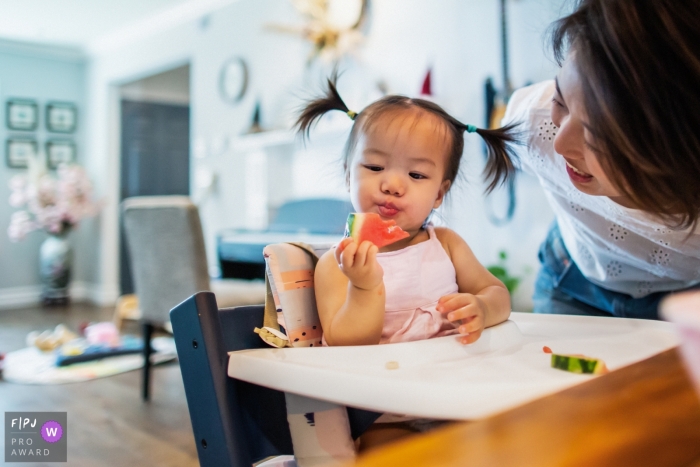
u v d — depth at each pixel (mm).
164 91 5484
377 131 843
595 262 1010
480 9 2596
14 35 4984
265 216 3727
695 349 272
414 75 2881
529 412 332
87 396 2520
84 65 5539
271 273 788
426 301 830
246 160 3885
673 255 858
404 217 836
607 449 278
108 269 5309
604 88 539
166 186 5531
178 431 2094
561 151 636
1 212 5133
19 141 5184
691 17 498
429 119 866
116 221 5312
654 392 368
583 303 1126
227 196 4051
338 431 658
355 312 725
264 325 785
